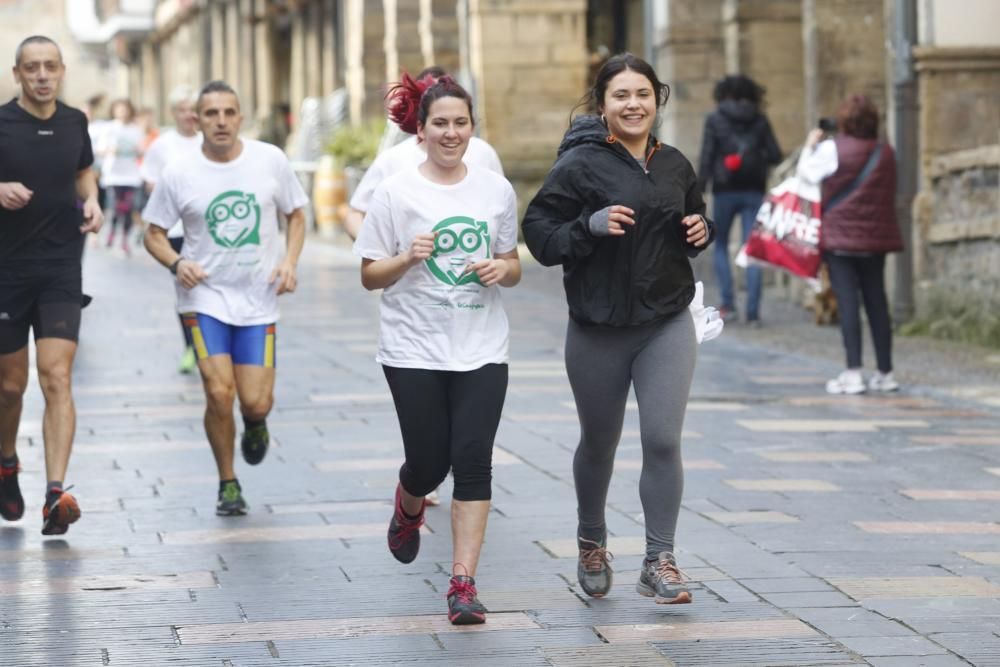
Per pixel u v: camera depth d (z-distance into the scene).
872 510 14.39
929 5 29.17
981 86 29.06
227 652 10.20
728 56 41.72
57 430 13.58
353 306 33.44
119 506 14.76
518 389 22.06
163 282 39.44
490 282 11.11
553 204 11.06
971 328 27.08
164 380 22.91
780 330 29.00
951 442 17.91
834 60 37.00
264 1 87.06
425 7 58.31
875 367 24.09
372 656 10.10
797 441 17.98
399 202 11.20
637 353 11.17
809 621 10.84
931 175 28.70
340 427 19.03
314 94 82.25
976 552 12.80
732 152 29.19
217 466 15.28
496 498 14.98
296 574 12.26
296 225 15.03
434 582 12.02
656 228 10.91
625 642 10.38
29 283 13.87
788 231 23.28
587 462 11.42
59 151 13.88
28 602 11.45
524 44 52.97
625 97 10.95
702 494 15.09
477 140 13.87
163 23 126.19
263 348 14.74
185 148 22.39
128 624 10.86
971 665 9.84
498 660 10.02
